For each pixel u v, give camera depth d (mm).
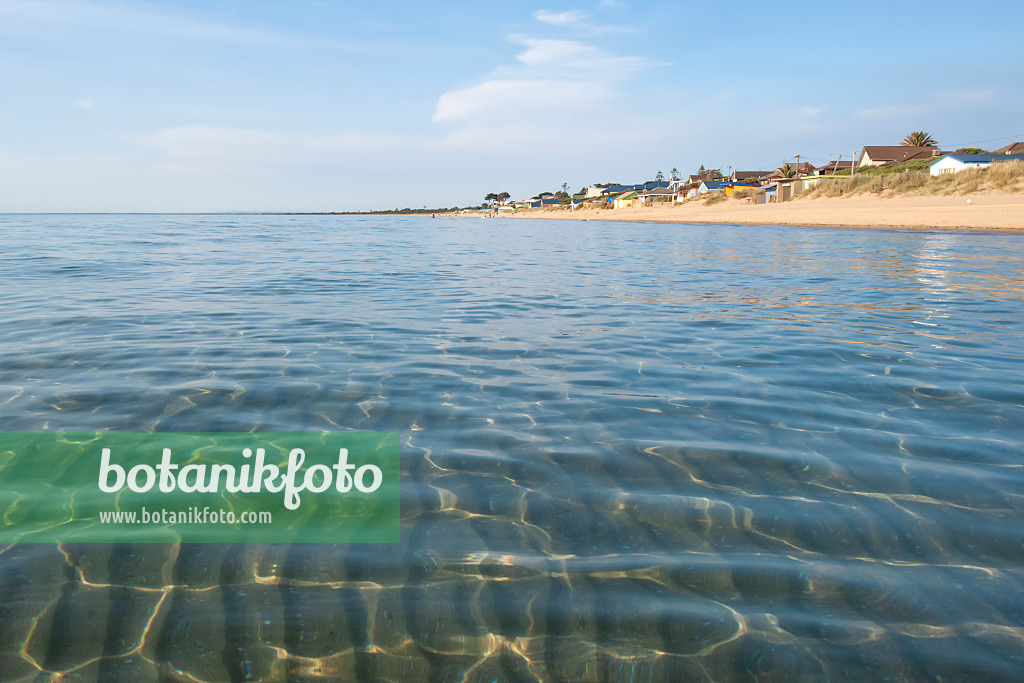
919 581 2865
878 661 2391
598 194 137750
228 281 12867
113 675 2297
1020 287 12070
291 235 33156
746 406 5207
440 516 3395
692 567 2965
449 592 2775
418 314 9414
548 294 11641
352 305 10156
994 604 2705
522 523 3332
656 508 3496
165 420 4707
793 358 6820
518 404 5223
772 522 3359
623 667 2375
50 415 4746
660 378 6023
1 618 2553
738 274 14875
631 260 19188
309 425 4672
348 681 2305
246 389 5508
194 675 2311
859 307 10078
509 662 2396
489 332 8125
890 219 34844
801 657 2412
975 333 8055
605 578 2881
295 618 2602
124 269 14633
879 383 5863
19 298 10180
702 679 2320
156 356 6609
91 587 2754
